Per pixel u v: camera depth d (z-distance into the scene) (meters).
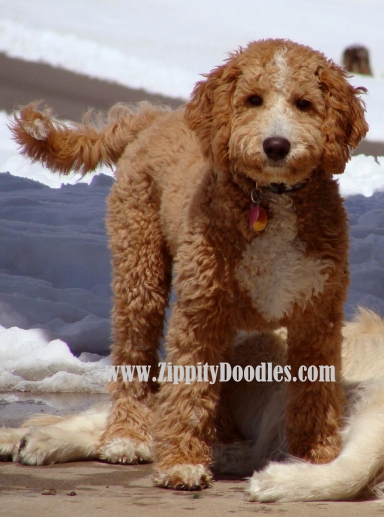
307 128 8.86
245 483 9.18
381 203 25.33
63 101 35.16
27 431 10.19
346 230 9.18
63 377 13.64
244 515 7.54
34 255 18.38
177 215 9.92
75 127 12.44
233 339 9.61
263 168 8.63
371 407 9.12
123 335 10.71
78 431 10.63
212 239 8.81
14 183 25.23
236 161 8.87
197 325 8.88
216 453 10.41
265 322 9.19
